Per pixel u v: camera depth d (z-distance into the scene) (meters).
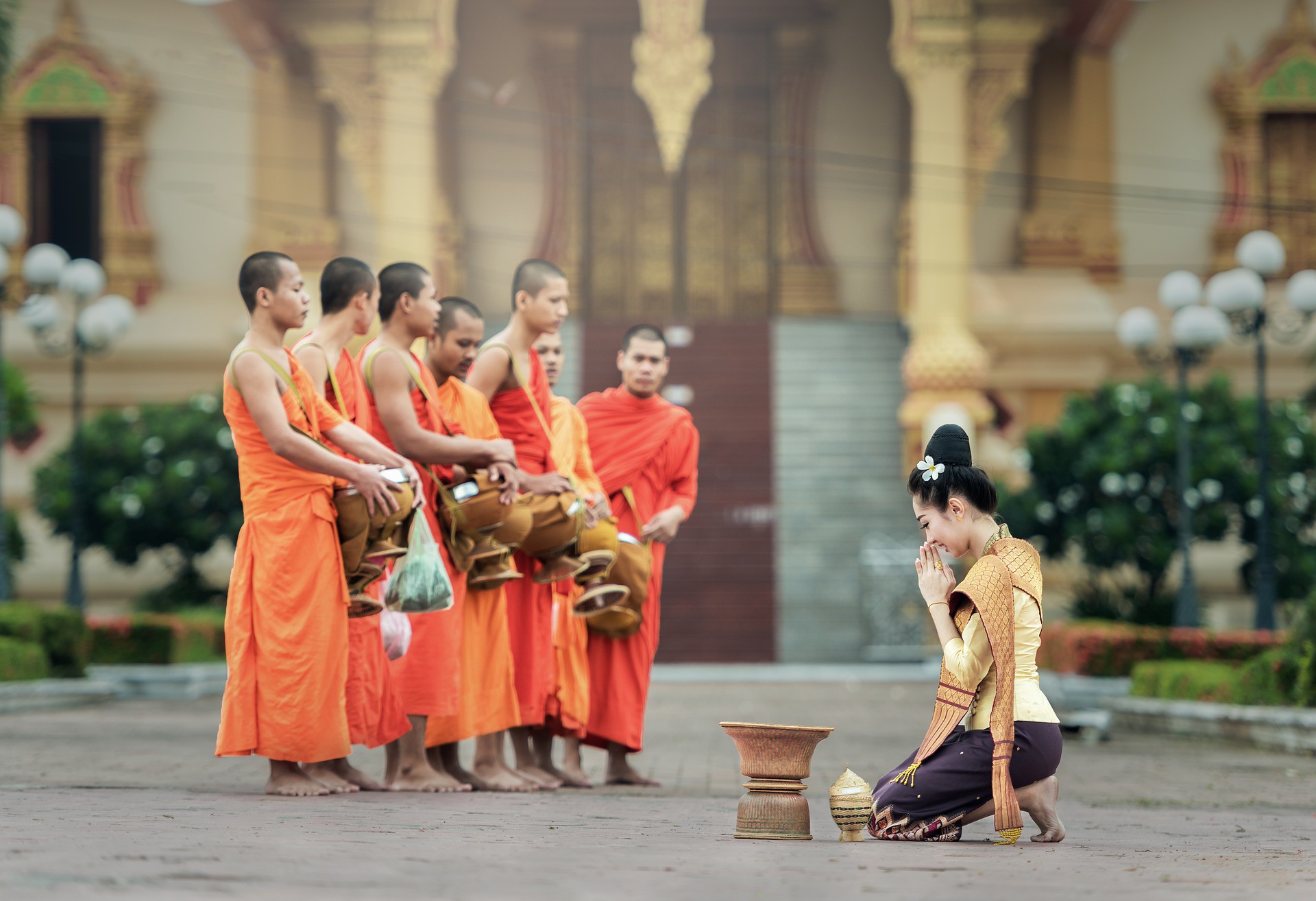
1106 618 32.94
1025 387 43.34
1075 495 32.47
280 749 10.28
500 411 13.02
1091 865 7.26
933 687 30.47
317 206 45.09
